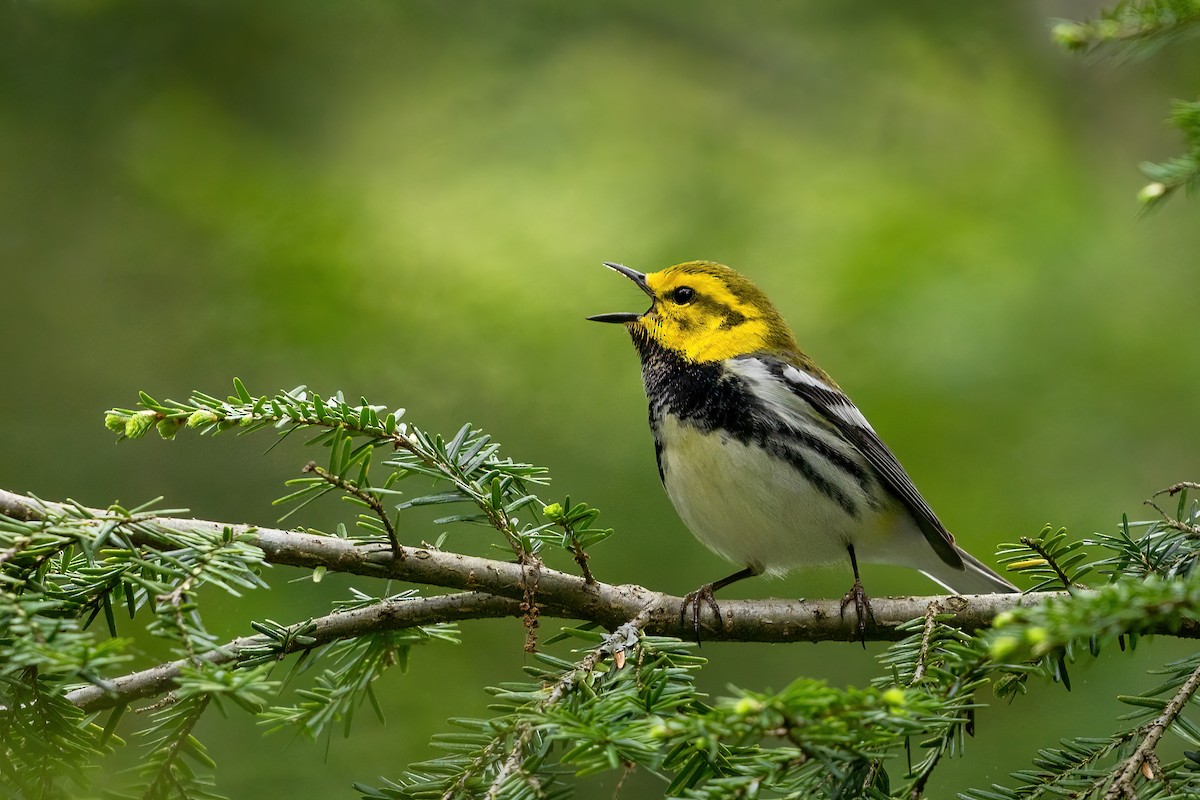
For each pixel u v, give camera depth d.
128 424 5.99
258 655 6.01
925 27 16.41
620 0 16.23
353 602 6.22
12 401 12.80
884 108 16.55
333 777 9.35
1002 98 16.69
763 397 8.89
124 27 13.93
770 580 12.17
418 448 6.34
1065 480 12.67
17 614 4.68
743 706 4.21
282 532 6.24
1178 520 6.21
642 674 5.41
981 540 12.25
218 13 14.19
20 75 13.67
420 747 9.73
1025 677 6.05
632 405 12.77
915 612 7.17
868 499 9.05
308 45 14.68
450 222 14.32
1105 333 13.41
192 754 5.30
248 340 13.16
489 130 15.09
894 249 14.12
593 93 15.97
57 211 13.76
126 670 9.82
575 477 12.36
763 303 9.89
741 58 16.67
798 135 16.34
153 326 13.30
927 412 13.03
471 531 11.43
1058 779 5.41
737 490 8.88
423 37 15.06
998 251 14.05
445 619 6.36
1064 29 6.25
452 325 13.24
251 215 13.84
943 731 5.43
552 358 13.10
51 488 12.14
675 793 5.16
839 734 4.37
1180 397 13.03
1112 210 15.12
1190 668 5.62
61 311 13.36
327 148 14.75
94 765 5.67
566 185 14.92
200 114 14.40
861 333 13.50
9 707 5.39
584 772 4.34
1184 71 15.23
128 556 5.30
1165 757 9.65
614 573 11.88
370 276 13.50
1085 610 4.18
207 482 12.16
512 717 5.19
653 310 9.81
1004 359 13.20
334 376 12.97
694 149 15.65
